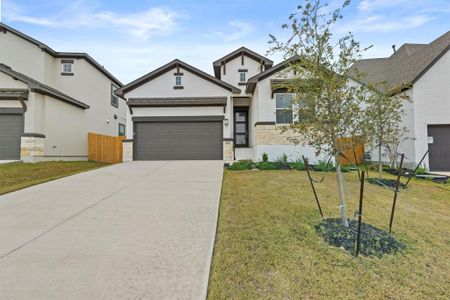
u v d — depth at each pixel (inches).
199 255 144.6
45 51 650.8
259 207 228.8
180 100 564.1
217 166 459.5
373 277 129.7
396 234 180.5
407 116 486.0
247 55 689.6
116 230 179.8
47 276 124.1
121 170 420.8
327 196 269.0
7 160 508.7
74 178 356.8
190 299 107.9
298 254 147.9
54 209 225.1
